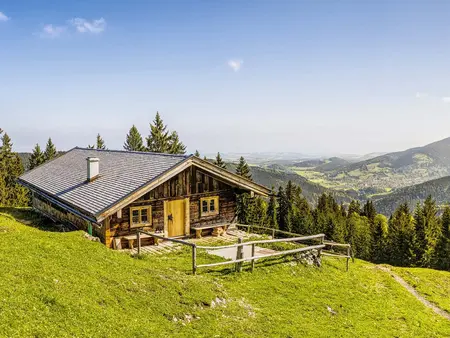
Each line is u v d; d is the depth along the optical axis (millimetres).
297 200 99812
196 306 12836
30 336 7738
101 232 21828
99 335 8891
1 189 60906
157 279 13852
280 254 19469
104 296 11062
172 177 24156
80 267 12578
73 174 29984
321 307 15992
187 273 16344
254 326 12656
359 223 93438
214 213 26672
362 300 18422
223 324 12156
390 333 15188
